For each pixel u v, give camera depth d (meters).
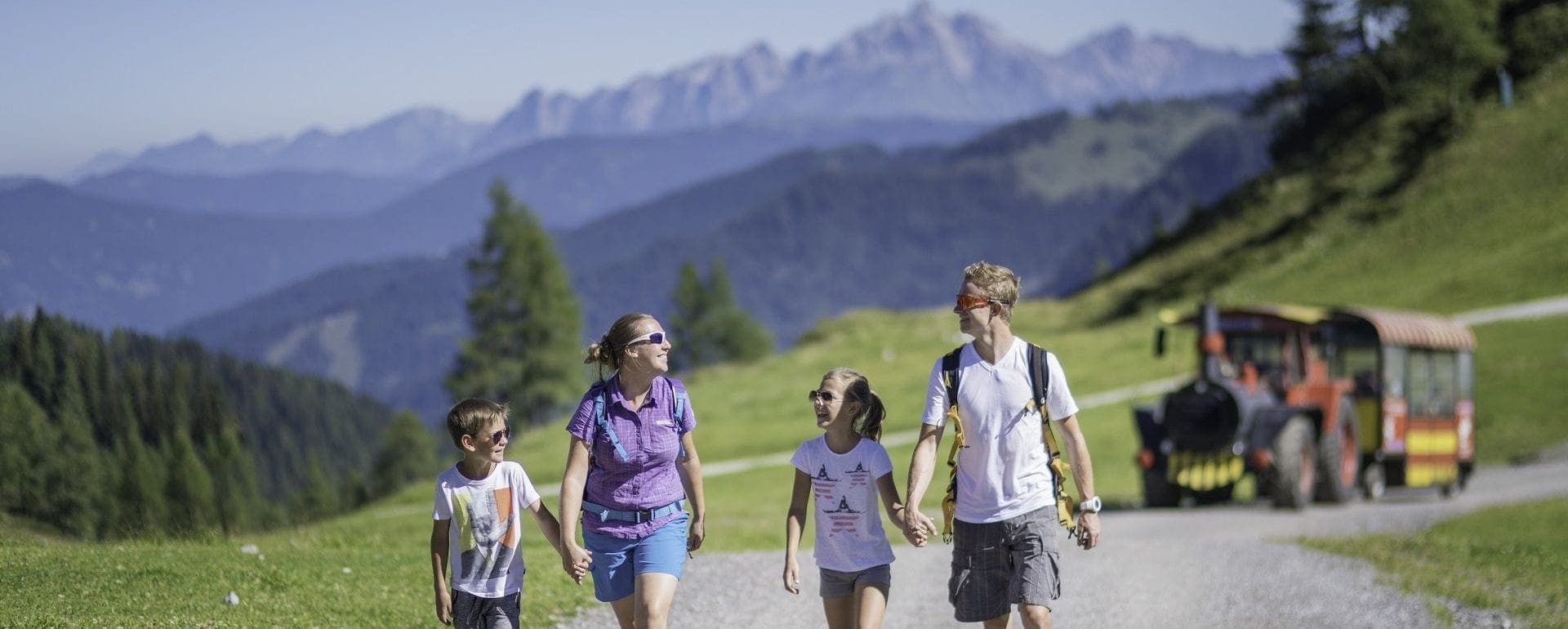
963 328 6.52
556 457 41.25
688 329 122.31
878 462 6.68
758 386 55.25
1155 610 10.60
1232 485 22.50
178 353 81.75
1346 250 65.06
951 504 6.64
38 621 7.50
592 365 6.66
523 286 92.25
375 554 11.78
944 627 9.68
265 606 8.55
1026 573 6.41
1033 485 6.47
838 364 58.59
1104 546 15.12
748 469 37.38
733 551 15.07
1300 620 10.25
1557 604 11.55
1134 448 36.03
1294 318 20.70
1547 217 59.47
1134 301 70.56
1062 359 53.25
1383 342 22.81
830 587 6.82
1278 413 20.02
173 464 65.44
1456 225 62.25
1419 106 81.00
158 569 9.51
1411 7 80.50
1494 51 76.94
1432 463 24.98
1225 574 12.60
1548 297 49.69
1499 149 69.31
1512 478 29.50
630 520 6.57
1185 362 48.84
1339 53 94.06
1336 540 15.65
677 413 6.70
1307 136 96.19
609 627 9.20
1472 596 11.58
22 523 21.83
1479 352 43.06
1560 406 35.94
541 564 11.75
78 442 50.25
